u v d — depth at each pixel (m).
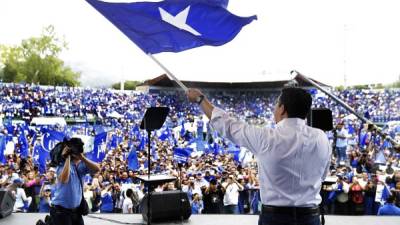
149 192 5.45
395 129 24.27
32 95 36.88
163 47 3.74
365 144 19.28
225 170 13.99
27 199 10.53
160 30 3.71
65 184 4.88
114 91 40.38
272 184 2.55
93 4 3.69
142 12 3.71
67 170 4.81
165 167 15.51
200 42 3.76
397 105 39.19
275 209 2.55
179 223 6.33
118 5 3.71
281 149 2.49
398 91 40.53
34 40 46.84
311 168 2.55
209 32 3.73
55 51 47.94
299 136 2.53
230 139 2.62
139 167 15.82
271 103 45.47
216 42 3.75
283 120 2.63
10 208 6.77
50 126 26.12
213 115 2.63
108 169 14.02
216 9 3.68
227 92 47.16
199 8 3.68
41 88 37.66
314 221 2.59
